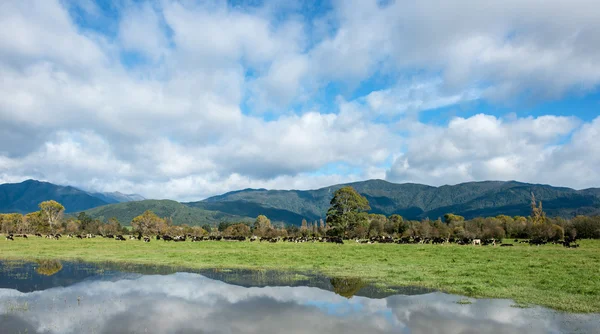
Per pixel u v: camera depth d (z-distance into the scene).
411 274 29.02
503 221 122.38
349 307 19.91
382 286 25.09
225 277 29.25
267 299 21.86
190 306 20.25
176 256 43.50
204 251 50.88
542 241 65.94
